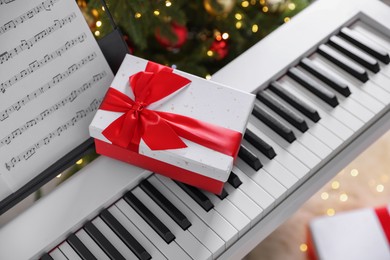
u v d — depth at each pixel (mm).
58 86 1003
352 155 1106
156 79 1027
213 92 1028
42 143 1006
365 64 1146
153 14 1242
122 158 1034
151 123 991
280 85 1124
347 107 1106
